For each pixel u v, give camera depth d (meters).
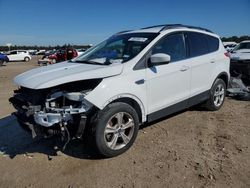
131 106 4.46
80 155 4.46
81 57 5.49
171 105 5.21
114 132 4.26
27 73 4.68
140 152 4.47
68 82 4.03
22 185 3.71
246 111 6.55
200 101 5.95
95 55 5.33
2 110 7.38
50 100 4.02
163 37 5.09
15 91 4.67
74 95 3.98
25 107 4.18
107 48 5.41
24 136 5.38
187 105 5.61
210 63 6.05
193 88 5.68
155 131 5.33
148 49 4.77
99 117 4.08
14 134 5.51
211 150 4.48
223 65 6.48
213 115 6.23
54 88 4.11
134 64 4.56
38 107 4.03
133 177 3.77
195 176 3.74
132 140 4.51
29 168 4.14
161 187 3.52
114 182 3.67
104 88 4.12
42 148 4.80
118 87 4.25
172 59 5.20
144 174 3.83
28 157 4.48
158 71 4.84
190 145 4.69
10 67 28.61
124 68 4.44
